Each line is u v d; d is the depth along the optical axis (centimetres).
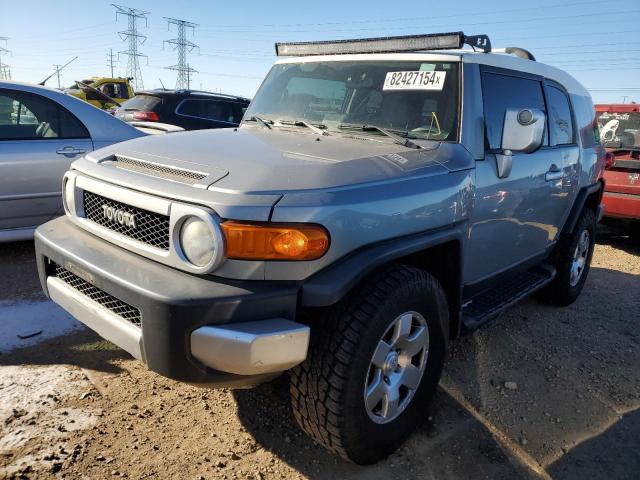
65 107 512
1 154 469
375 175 243
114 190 244
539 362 380
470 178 293
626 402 338
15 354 329
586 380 361
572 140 453
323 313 234
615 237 834
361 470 255
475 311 342
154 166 250
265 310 207
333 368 224
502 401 325
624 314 490
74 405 282
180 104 966
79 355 333
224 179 220
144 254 230
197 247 209
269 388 314
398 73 328
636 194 702
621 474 271
